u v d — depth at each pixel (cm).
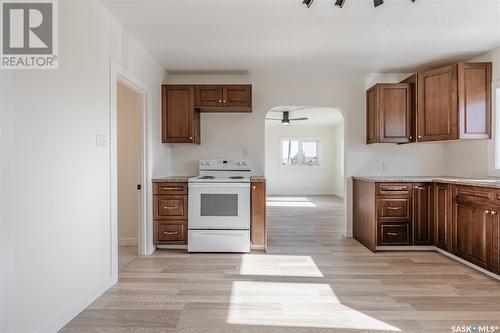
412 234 370
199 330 195
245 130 435
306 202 812
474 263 303
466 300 236
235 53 355
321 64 393
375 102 399
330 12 260
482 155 363
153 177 371
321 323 203
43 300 182
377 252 365
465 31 298
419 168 436
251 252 366
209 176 413
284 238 433
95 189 240
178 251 374
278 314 215
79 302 218
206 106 396
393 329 196
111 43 265
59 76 196
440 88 359
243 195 363
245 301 236
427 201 370
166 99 396
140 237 357
